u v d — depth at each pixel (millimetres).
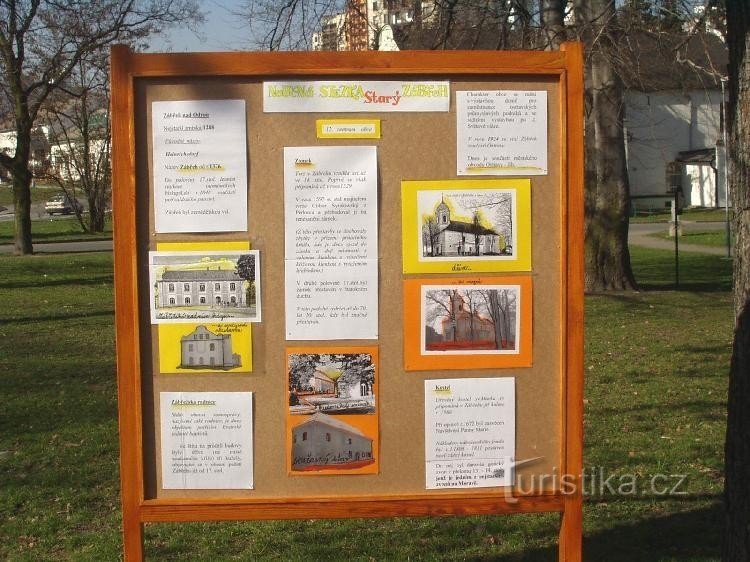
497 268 3600
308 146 3525
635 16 10234
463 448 3654
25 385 9406
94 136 42375
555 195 3592
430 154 3553
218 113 3508
